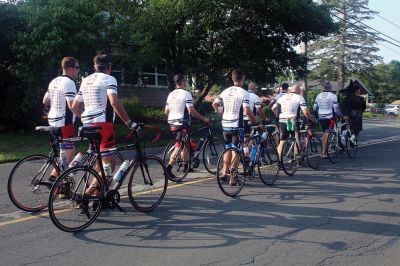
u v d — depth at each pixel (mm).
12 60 15008
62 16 13719
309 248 4805
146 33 14961
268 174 7855
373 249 4809
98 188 5465
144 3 16109
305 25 16594
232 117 7312
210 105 27172
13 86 14953
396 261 4496
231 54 16672
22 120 15422
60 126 6363
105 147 5816
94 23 14789
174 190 7363
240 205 6465
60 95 6371
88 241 4941
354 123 12391
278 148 8578
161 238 5047
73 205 5270
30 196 6035
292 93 9000
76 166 5281
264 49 16969
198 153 8492
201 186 7680
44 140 13953
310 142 9836
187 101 8047
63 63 6480
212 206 6391
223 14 15953
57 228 5375
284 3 15141
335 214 6070
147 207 6070
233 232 5273
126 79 18328
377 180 8422
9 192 5871
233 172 7027
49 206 5004
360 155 12047
